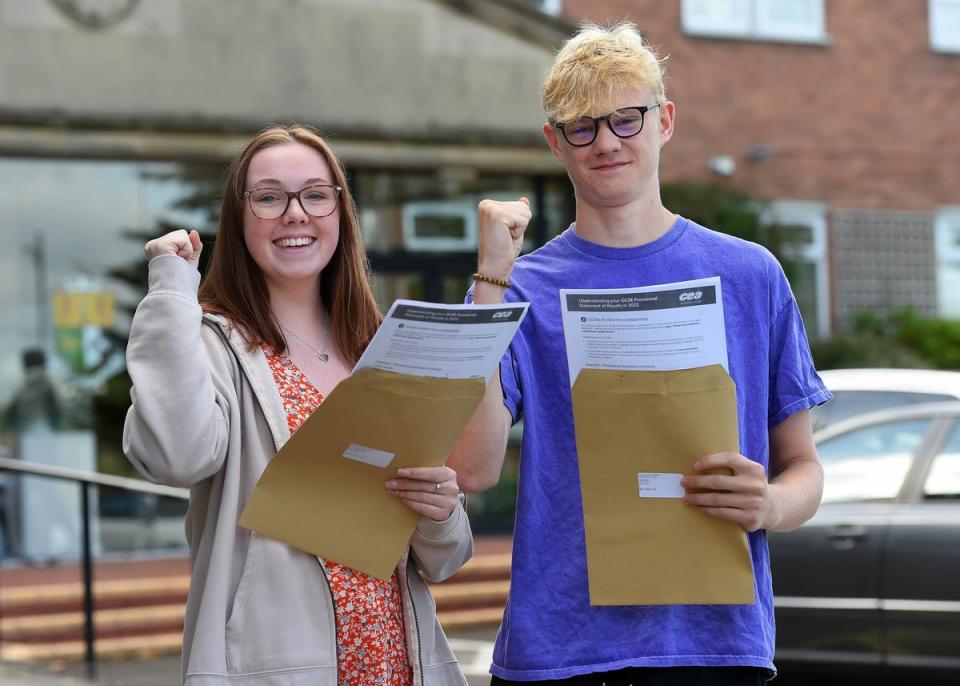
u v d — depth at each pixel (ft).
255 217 9.73
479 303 9.34
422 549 9.73
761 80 47.62
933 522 19.79
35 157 34.65
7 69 33.71
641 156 9.47
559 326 9.64
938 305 49.88
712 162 46.88
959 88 50.24
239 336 9.64
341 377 10.10
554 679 9.29
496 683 9.56
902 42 49.55
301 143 9.96
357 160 37.55
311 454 9.04
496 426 9.43
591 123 9.44
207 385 9.00
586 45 9.48
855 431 21.09
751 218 44.91
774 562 20.74
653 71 9.45
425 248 39.17
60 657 26.50
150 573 31.99
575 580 9.37
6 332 34.78
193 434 8.79
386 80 37.81
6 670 24.02
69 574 32.07
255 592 9.08
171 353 8.90
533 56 39.32
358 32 37.42
